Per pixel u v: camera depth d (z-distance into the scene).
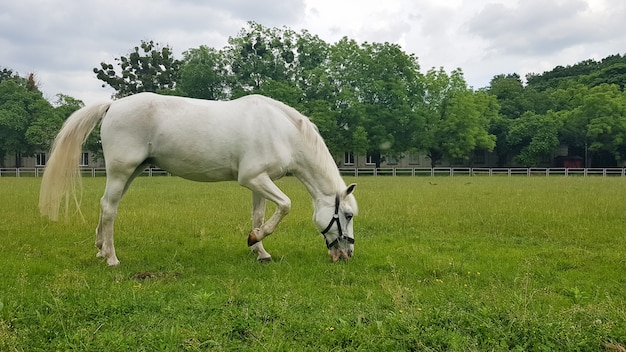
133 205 12.62
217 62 45.91
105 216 6.09
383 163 55.47
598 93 47.47
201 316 3.93
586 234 8.18
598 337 3.49
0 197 14.67
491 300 4.30
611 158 52.53
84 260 6.29
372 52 45.25
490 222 9.55
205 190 18.12
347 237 6.35
